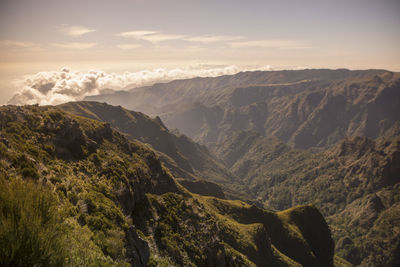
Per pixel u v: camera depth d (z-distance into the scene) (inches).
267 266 3799.2
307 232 6131.9
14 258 273.7
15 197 300.4
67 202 967.6
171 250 1631.4
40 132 1652.3
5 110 1637.6
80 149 1847.9
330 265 6304.1
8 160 994.1
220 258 1990.7
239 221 5319.9
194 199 3587.6
